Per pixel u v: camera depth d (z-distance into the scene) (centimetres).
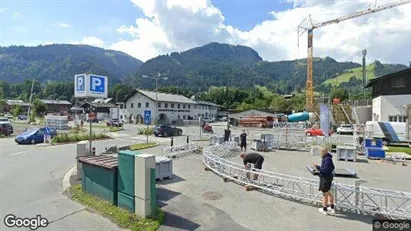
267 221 736
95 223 703
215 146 1844
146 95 6322
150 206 733
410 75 3297
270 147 2355
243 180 1103
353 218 758
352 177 1333
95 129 4328
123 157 775
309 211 810
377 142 2055
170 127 3544
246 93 11906
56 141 2445
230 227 696
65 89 13950
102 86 1302
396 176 1364
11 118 6919
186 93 11994
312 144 2359
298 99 9181
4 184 1063
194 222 724
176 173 1280
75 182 1066
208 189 1021
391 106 3397
